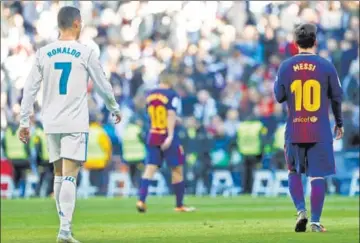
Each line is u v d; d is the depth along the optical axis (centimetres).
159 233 1967
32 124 4228
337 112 1888
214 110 4269
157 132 2938
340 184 3944
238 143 4062
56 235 1953
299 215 1880
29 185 4144
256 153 4041
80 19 1661
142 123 4209
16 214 2858
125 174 4150
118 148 4219
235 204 3375
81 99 1617
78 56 1619
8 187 4131
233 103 4294
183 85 4316
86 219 2577
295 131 1859
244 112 4150
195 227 2159
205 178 4109
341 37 4453
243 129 4059
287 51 4356
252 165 4084
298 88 1856
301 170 1884
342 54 4250
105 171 4150
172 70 4381
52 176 4141
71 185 1602
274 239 1742
